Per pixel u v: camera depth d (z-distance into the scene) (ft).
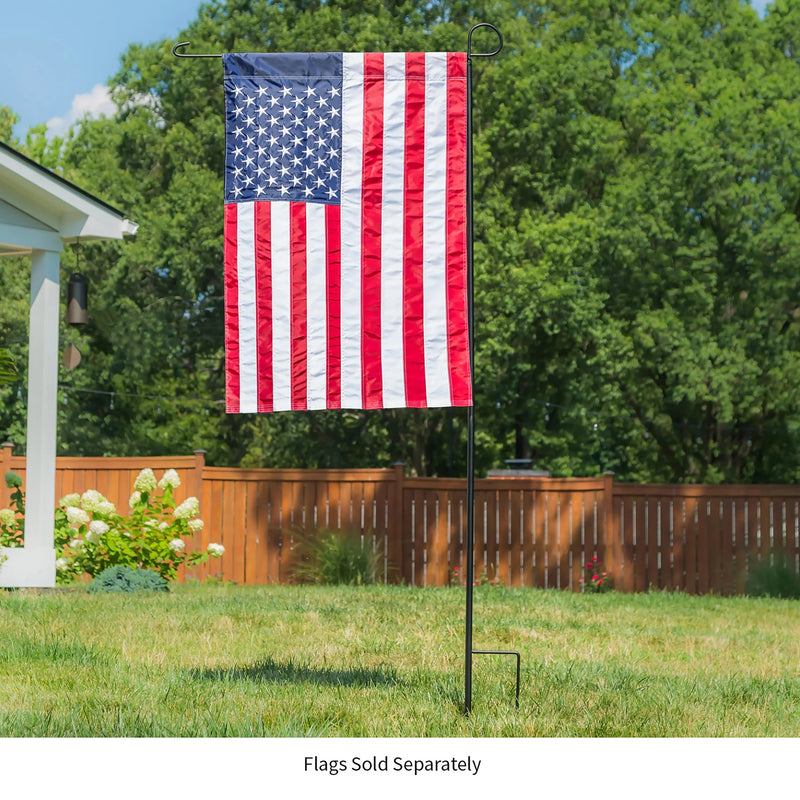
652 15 89.25
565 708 20.04
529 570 54.24
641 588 53.98
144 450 103.09
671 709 20.43
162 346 93.20
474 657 25.77
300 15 88.43
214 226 87.71
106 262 94.17
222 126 89.51
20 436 89.71
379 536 54.44
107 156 96.43
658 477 102.32
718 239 82.43
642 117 84.53
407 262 19.95
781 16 90.38
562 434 96.07
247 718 18.04
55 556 39.22
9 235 37.83
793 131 76.84
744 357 78.84
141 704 19.16
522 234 83.05
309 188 20.08
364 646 27.12
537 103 84.74
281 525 54.65
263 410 19.99
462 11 88.63
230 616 32.09
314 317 20.01
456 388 19.70
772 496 54.24
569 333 84.02
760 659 28.40
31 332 38.99
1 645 24.86
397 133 20.07
